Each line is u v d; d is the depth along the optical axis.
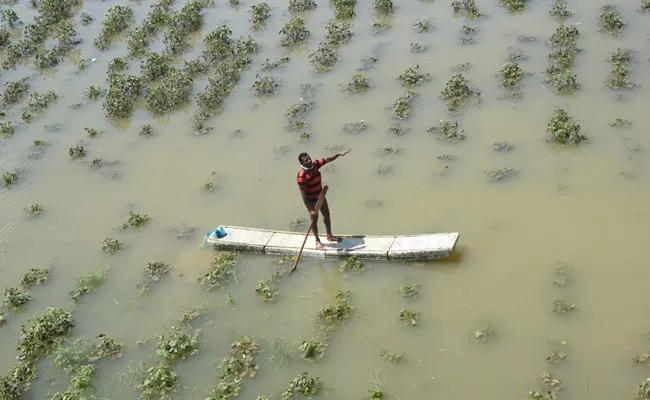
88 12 23.92
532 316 10.69
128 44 21.09
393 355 10.32
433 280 11.57
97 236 13.76
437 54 18.19
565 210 12.66
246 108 17.27
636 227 12.08
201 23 21.80
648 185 12.95
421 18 20.11
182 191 14.70
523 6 19.86
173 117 17.53
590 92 15.82
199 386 10.32
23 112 18.41
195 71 19.06
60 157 16.48
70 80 19.78
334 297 11.54
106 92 18.86
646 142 14.03
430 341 10.52
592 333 10.29
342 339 10.76
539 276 11.38
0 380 10.57
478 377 9.87
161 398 10.16
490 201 13.13
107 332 11.50
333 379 10.13
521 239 12.16
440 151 14.67
